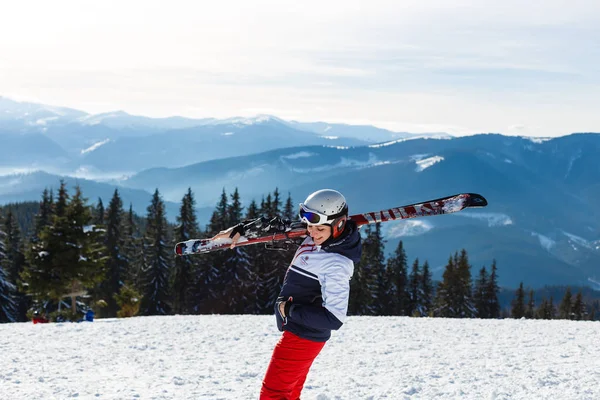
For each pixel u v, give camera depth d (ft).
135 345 36.70
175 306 200.34
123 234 213.87
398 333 43.27
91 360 30.50
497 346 35.94
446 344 37.32
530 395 20.18
